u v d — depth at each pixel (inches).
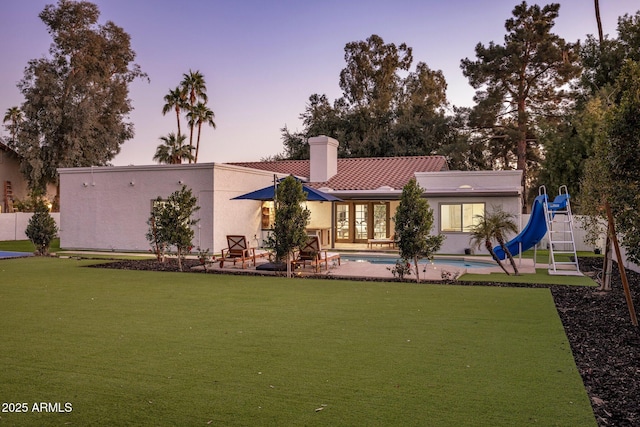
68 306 335.6
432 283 457.4
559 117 1408.7
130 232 830.5
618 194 257.3
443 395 168.2
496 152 1571.1
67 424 145.7
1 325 275.7
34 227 746.2
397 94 1955.0
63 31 1644.9
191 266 600.7
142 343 236.7
